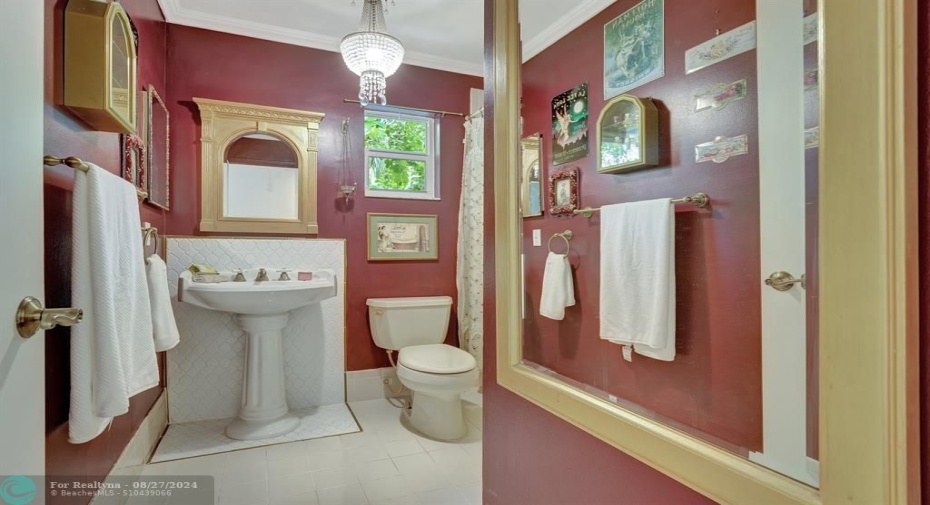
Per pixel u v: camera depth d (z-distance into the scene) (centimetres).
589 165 133
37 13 77
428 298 277
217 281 229
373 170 281
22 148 71
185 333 237
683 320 108
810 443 63
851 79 50
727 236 100
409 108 283
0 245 64
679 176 115
